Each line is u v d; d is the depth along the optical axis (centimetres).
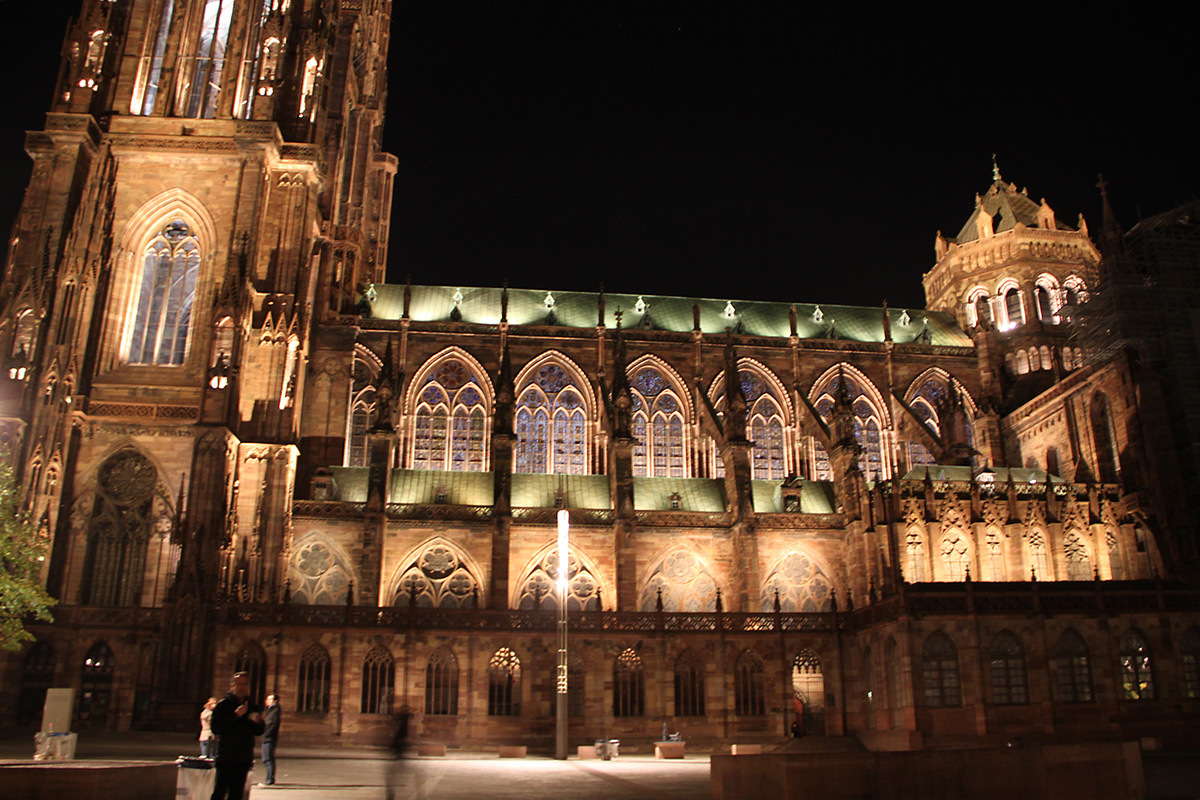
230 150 8875
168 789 2388
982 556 8262
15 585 5816
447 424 10162
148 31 9444
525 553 8531
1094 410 9475
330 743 6956
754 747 6644
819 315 11881
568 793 3450
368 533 8150
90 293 8169
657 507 9212
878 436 10850
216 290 8044
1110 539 8612
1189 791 3434
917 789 2566
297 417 8594
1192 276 9350
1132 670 7000
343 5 11606
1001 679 6794
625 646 7588
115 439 8050
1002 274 12050
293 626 7194
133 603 7606
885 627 7100
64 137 8475
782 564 8725
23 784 2084
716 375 10694
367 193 12306
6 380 7650
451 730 7206
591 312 11412
